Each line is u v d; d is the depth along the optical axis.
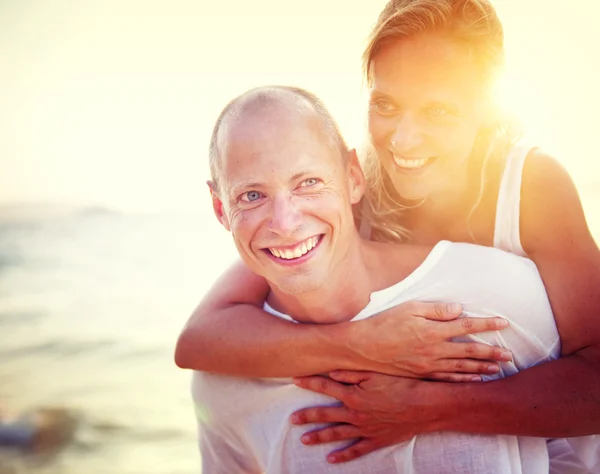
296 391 2.32
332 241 2.08
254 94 2.05
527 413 2.13
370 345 2.20
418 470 2.23
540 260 2.41
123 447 8.36
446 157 2.46
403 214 2.74
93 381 10.55
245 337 2.34
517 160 2.52
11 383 10.46
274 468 2.35
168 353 11.90
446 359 2.20
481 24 2.38
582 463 2.54
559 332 2.32
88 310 14.49
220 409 2.43
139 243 20.11
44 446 8.50
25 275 17.30
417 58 2.35
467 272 2.25
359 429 2.24
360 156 2.77
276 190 1.99
